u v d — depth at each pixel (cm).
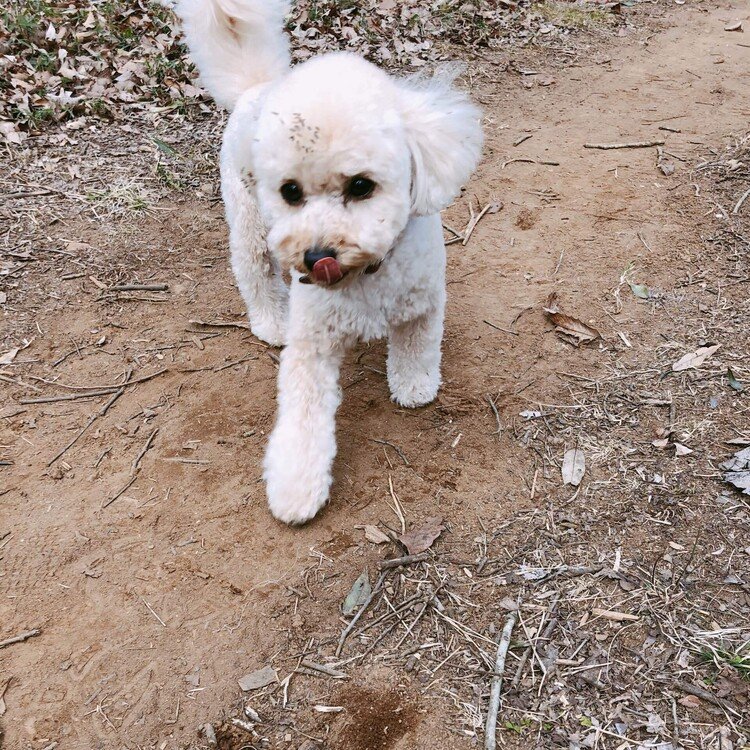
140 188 115
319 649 56
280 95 58
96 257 101
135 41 151
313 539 65
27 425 77
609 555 61
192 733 51
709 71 154
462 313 91
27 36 143
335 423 75
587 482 68
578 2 195
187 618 59
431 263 67
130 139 127
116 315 92
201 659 56
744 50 165
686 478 67
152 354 87
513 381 80
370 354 87
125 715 53
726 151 120
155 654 56
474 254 101
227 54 80
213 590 61
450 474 70
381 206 58
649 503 65
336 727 51
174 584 61
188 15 80
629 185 114
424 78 69
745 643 53
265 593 60
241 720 52
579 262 98
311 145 54
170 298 95
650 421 73
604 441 72
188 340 89
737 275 93
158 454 74
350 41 161
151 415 78
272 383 82
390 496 68
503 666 53
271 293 88
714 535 62
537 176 118
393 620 58
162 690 54
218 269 101
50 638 58
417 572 61
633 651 54
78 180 116
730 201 107
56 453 74
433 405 78
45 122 128
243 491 70
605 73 156
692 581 58
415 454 73
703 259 96
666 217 106
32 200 111
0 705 53
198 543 65
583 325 86
